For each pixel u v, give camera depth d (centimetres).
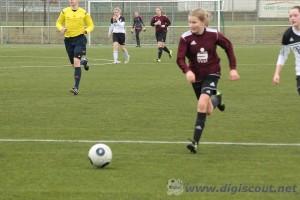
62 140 1433
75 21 2345
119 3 6862
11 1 7800
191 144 1275
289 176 1084
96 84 2697
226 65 3822
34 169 1145
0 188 1013
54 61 4141
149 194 977
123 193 983
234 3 7562
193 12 1297
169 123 1673
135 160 1218
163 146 1362
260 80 2845
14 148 1343
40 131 1554
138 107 1986
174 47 5962
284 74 3153
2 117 1783
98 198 958
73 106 2011
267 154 1274
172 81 2822
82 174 1105
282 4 6944
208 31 1309
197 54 1312
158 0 6981
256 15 6719
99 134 1509
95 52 5203
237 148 1339
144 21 6869
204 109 1286
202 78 1330
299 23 1418
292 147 1348
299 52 1439
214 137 1468
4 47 6022
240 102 2100
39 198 958
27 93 2366
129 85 2656
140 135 1495
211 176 1086
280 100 2156
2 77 3008
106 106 2011
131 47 6125
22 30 6900
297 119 1739
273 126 1623
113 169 1143
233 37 6694
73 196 969
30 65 3797
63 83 2739
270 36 6675
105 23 6788
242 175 1092
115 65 3812
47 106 2011
